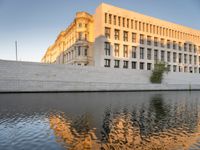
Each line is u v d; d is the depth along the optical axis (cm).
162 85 4869
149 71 4872
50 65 3528
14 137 933
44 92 3362
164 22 5941
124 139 911
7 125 1153
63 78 3650
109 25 4850
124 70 4441
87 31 5622
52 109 1670
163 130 1073
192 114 1545
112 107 1823
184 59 6444
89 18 5669
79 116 1406
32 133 1000
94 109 1703
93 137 938
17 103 1977
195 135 984
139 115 1477
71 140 891
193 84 5447
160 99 2623
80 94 3156
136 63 5316
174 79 5281
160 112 1616
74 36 6019
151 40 5619
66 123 1207
